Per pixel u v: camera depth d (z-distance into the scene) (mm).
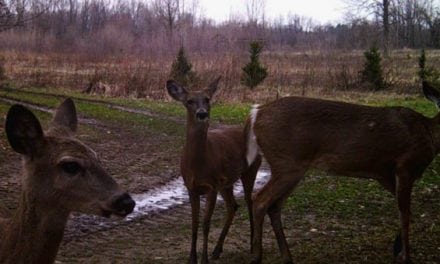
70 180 4039
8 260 4094
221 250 6758
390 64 31484
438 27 46156
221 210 8664
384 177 6812
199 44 33406
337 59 30578
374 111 6688
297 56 34531
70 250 6684
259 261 6410
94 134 14133
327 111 6586
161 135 14617
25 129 4027
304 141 6523
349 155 6559
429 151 6754
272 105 6742
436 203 9016
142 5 52188
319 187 9945
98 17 54750
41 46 44000
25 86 24531
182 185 10023
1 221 4473
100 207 4047
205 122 6363
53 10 49844
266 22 40500
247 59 28297
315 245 7148
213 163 6461
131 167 11031
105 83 23734
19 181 9250
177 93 6945
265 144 6645
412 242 7285
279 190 6551
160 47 33250
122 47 37938
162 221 7996
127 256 6602
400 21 47688
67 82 25688
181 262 6480
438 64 33250
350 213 8492
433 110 18234
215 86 7480
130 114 17766
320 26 46250
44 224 4086
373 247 7109
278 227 6602
